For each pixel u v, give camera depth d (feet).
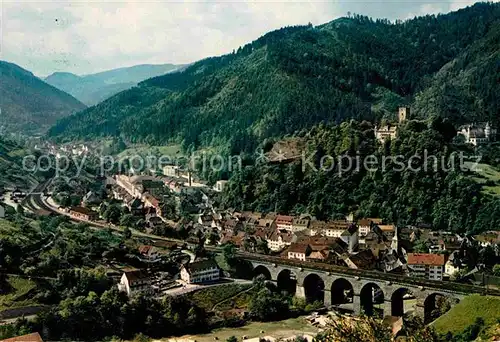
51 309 610.65
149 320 638.12
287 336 628.28
